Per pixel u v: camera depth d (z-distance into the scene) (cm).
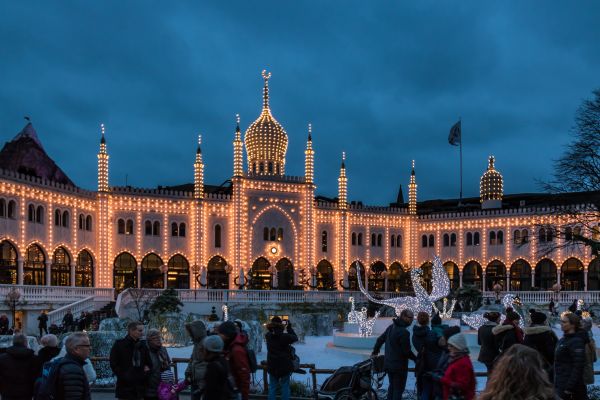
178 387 1652
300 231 8631
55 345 1619
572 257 8225
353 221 9025
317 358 4291
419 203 11881
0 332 4906
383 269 9231
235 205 8256
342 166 8956
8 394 1548
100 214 7594
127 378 1612
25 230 6594
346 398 1995
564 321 1573
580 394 1566
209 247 8194
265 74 9119
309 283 8544
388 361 1975
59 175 8181
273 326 2014
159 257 7962
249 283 7925
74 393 1345
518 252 8569
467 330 4741
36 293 5800
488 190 9619
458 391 1523
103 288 6619
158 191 7962
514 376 852
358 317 4744
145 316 5919
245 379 1630
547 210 8300
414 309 4506
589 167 5656
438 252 9200
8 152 7912
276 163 8906
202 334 1620
